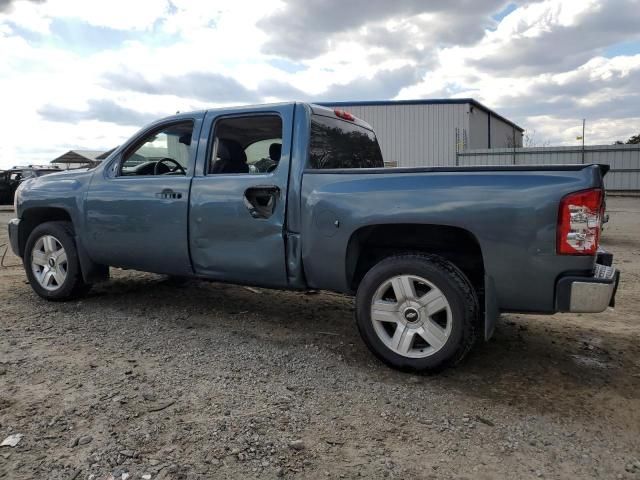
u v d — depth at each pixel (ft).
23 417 10.02
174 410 10.37
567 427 9.99
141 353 13.43
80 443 9.14
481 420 10.20
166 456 8.79
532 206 10.89
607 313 17.85
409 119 100.01
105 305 17.88
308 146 13.64
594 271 11.19
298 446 9.12
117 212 16.26
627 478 8.41
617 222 48.21
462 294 11.60
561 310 10.92
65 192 17.47
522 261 11.05
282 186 13.52
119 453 8.84
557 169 10.90
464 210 11.39
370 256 13.87
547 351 14.05
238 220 14.14
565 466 8.71
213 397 10.96
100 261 17.16
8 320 16.05
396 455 8.97
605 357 13.67
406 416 10.34
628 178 90.12
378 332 12.50
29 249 18.25
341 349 13.98
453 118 98.73
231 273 14.60
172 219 15.26
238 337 14.83
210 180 14.70
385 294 12.64
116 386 11.41
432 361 11.87
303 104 13.87
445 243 13.14
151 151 16.89
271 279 13.99
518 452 9.11
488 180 11.32
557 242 10.77
